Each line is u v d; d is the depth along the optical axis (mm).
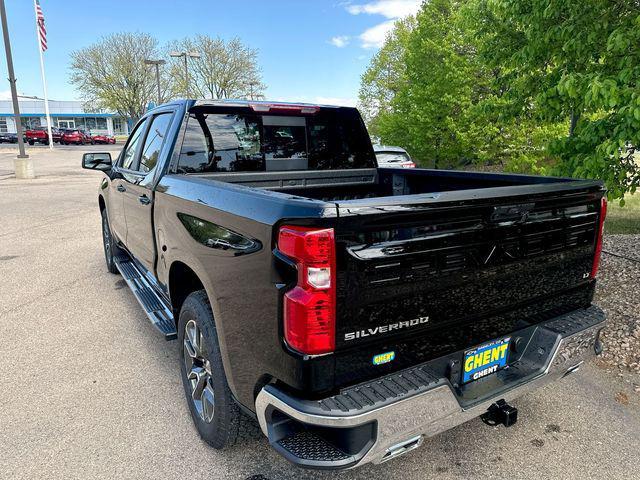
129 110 49156
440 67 13648
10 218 9758
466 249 2006
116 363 3648
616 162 4375
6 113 70375
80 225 9070
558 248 2389
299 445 1816
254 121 3504
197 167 3324
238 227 2039
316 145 3820
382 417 1761
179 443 2691
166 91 47719
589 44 4312
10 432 2777
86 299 5051
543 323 2471
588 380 3387
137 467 2490
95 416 2947
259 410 1952
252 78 47969
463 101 13227
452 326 2064
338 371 1772
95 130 72688
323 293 1684
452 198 1901
